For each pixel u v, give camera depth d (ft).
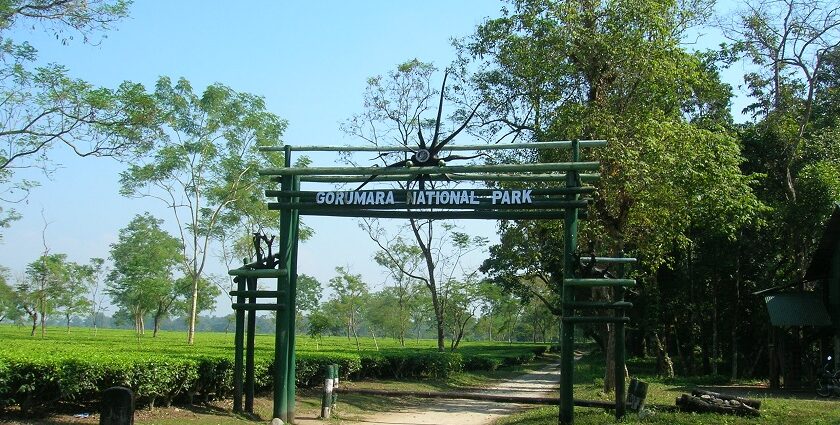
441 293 129.29
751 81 100.12
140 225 153.28
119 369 37.42
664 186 58.90
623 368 39.75
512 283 114.01
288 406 41.55
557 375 124.57
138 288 147.43
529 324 292.61
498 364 132.16
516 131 72.33
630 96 62.75
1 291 113.60
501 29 67.46
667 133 58.65
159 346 80.18
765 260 100.17
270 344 109.40
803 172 87.86
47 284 120.06
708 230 89.97
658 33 60.49
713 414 39.88
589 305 37.11
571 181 38.06
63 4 49.14
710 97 76.79
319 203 39.99
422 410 57.06
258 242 42.19
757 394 71.61
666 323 115.03
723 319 110.42
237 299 42.75
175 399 44.34
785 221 88.02
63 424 34.81
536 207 37.52
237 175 109.91
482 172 38.99
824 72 102.58
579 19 61.77
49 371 34.91
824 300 79.71
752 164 95.91
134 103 55.42
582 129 59.47
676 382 94.38
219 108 105.70
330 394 45.88
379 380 81.25
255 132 108.06
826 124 101.30
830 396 67.82
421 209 38.81
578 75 64.28
